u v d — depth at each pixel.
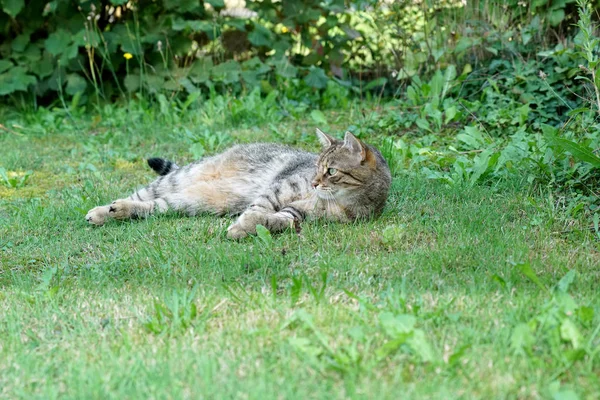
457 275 4.52
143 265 4.95
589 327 3.64
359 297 4.04
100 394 3.23
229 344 3.67
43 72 9.85
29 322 4.10
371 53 10.41
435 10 9.48
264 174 6.08
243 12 10.82
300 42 10.27
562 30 8.88
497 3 9.06
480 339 3.59
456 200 6.07
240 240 5.30
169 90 9.79
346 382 3.22
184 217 6.05
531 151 6.68
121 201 5.91
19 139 8.96
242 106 9.07
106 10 10.20
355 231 5.37
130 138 8.73
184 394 3.23
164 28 9.83
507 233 5.24
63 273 4.90
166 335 3.80
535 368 3.30
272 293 4.27
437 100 8.27
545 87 7.85
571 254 4.90
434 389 3.17
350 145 5.47
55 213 6.08
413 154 7.15
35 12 9.91
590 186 6.00
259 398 3.10
